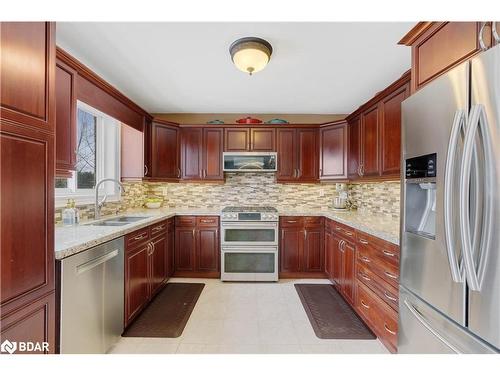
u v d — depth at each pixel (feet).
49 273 3.84
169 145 11.65
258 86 9.21
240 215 10.78
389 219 8.73
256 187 12.83
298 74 8.25
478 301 3.11
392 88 7.23
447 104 3.52
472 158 3.11
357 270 7.61
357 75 8.27
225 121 12.79
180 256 11.12
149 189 12.75
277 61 7.36
